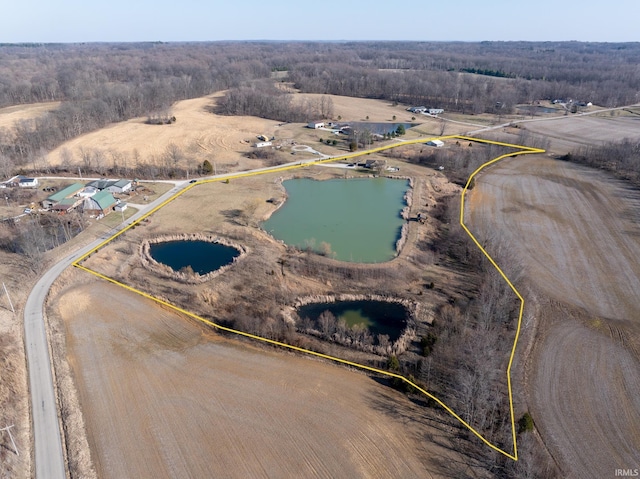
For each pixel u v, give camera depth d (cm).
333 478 3844
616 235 8294
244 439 4194
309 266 7169
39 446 4138
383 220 9138
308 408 4547
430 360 5153
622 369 5131
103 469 3919
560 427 4381
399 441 4181
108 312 6059
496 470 3928
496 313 5919
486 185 10769
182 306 6203
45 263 7044
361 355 5331
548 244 7944
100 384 4847
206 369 5062
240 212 9206
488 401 4578
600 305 6291
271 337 5566
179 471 3906
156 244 8025
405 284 6781
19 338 5488
